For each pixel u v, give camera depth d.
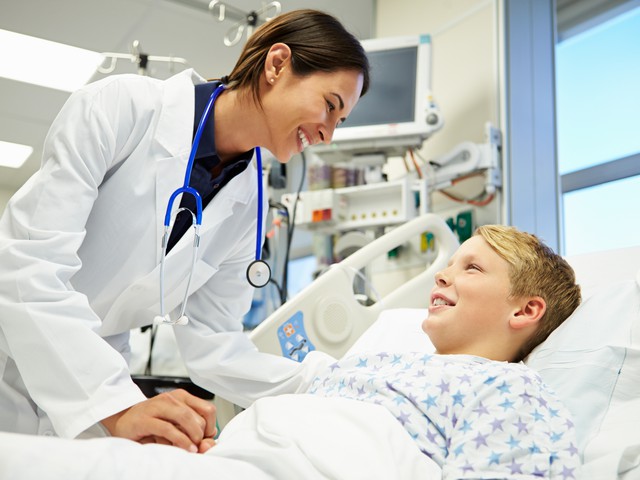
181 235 1.34
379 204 2.75
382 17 3.49
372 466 0.87
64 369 0.99
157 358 3.20
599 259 1.68
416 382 1.08
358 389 1.13
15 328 1.00
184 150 1.29
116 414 0.99
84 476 0.70
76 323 1.01
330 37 1.27
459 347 1.30
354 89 1.29
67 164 1.09
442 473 0.94
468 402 1.02
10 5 3.35
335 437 0.92
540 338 1.35
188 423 0.94
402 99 2.71
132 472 0.73
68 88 4.20
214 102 1.34
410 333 1.69
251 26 2.62
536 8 2.88
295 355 1.82
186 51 3.87
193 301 1.49
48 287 1.02
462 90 2.94
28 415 1.18
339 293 1.90
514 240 1.35
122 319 1.38
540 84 2.81
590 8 3.21
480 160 2.59
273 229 2.96
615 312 1.30
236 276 1.53
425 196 2.59
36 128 4.73
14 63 3.89
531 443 0.94
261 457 0.89
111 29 3.61
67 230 1.07
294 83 1.26
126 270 1.28
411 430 1.01
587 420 1.15
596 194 3.08
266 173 2.83
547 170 2.74
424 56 2.71
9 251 1.02
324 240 3.09
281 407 1.02
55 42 3.70
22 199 1.08
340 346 1.87
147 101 1.27
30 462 0.68
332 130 1.30
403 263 2.97
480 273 1.31
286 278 2.76
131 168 1.25
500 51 2.76
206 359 1.42
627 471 1.01
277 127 1.28
